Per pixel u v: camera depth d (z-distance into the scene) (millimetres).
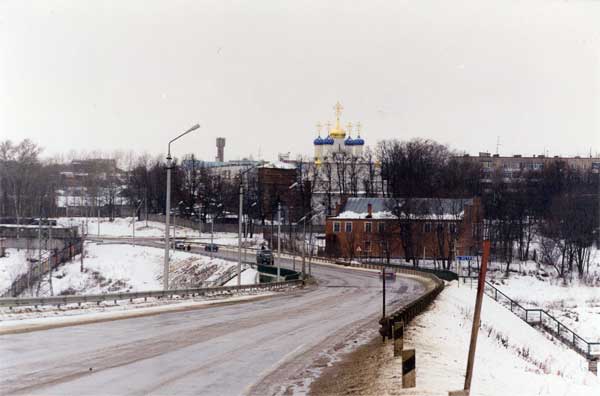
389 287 69250
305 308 42969
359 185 158750
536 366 33781
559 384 22047
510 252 105188
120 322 31109
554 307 73188
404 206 112500
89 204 172500
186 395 15617
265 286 62500
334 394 15953
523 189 122312
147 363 19641
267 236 140250
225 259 97125
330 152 165250
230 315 36656
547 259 104625
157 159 186750
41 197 130250
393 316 26453
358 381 17406
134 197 169125
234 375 18281
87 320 31078
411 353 16156
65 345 22797
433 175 142750
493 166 180750
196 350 22594
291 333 28344
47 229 104000
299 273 78062
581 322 65750
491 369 22750
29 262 92188
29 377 17031
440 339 28547
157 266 106625
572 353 52656
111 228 150250
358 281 78812
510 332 52531
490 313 57750
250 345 24250
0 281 89562
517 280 91562
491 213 116000
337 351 23188
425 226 110688
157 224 155250
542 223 112250
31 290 87250
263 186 151250
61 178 179000
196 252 108875
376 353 22359
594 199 108688
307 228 142375
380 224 115562
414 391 15680
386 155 150000
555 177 129750
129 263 107562
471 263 106438
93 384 16375
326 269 99062
